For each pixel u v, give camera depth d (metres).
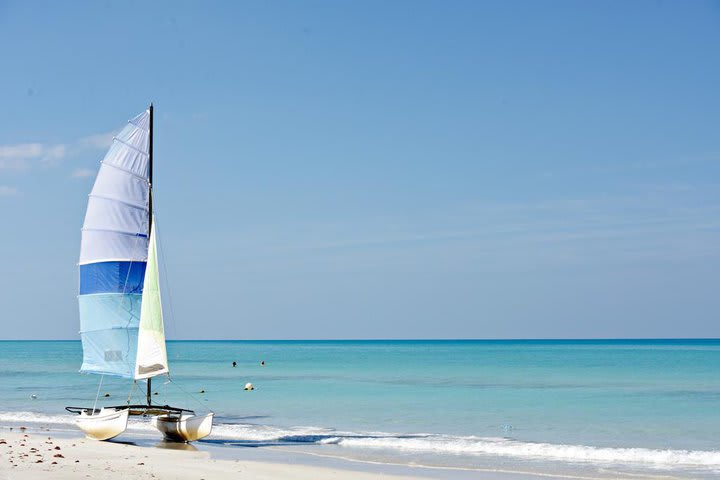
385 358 145.75
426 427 40.97
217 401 56.22
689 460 30.19
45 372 92.94
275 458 29.73
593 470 28.02
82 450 28.56
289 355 170.12
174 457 27.91
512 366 107.56
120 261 37.50
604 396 57.97
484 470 27.78
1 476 21.78
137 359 35.69
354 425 41.78
